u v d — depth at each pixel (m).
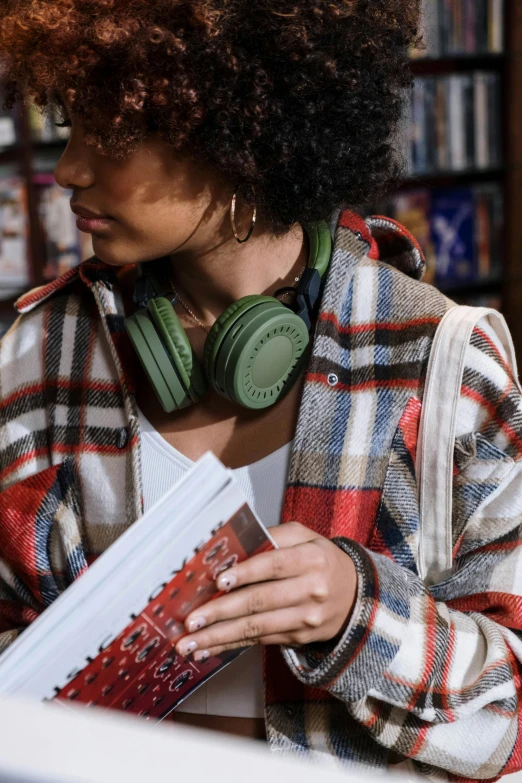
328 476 0.84
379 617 0.74
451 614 0.83
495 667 0.80
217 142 0.76
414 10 0.88
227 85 0.75
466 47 3.13
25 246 2.84
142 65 0.73
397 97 0.88
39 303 1.03
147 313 0.87
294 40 0.75
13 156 2.82
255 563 0.68
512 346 0.90
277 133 0.79
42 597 0.93
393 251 1.01
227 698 0.87
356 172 0.86
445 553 0.85
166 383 0.85
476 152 3.27
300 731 0.83
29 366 1.01
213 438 0.89
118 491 0.92
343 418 0.86
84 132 0.76
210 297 0.91
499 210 3.38
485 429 0.85
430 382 0.84
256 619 0.69
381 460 0.85
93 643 0.62
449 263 3.33
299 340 0.84
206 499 0.62
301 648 0.76
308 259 0.90
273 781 0.32
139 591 0.62
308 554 0.70
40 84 0.78
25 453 0.99
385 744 0.80
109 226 0.82
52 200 2.81
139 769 0.31
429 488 0.84
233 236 0.85
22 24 0.73
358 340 0.88
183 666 0.72
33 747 0.31
